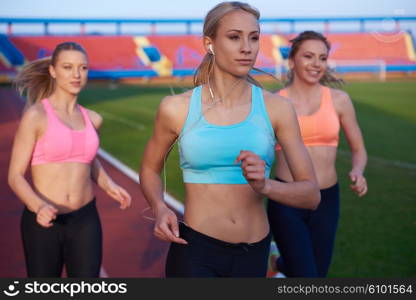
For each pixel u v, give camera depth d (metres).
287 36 35.75
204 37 2.63
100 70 32.56
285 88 4.21
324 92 4.13
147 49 34.06
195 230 2.67
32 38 33.31
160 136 2.76
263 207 2.75
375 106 18.03
